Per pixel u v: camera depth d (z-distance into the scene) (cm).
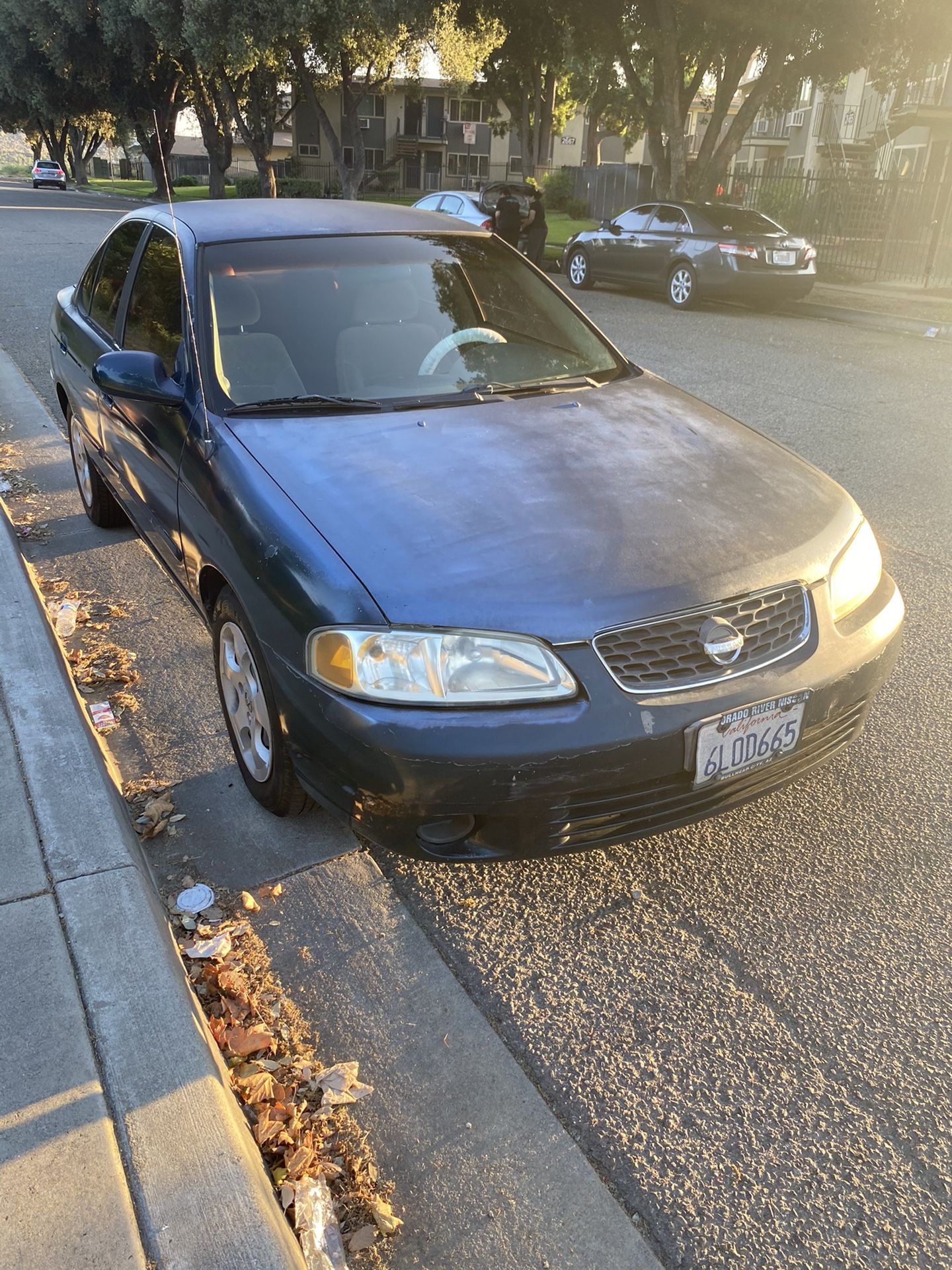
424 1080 218
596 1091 215
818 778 324
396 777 230
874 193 1808
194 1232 164
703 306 1480
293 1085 214
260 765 298
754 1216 188
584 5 1794
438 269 375
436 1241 184
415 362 338
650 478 281
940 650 409
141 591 471
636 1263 180
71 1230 164
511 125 4047
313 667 242
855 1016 233
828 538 274
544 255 1884
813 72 1731
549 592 233
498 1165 198
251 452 289
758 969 248
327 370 328
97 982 215
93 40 3575
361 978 246
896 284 1689
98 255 507
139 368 322
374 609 233
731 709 239
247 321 334
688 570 245
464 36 2355
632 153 6006
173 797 318
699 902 271
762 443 323
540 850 242
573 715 228
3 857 255
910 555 506
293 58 2616
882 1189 193
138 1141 180
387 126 5544
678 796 246
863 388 881
